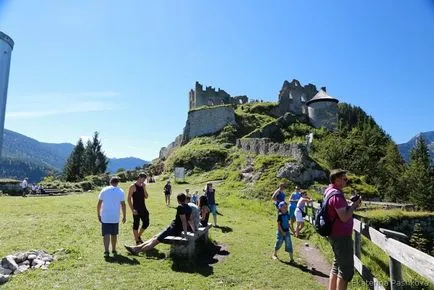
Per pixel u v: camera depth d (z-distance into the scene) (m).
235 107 89.31
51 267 8.59
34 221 15.13
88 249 10.46
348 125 99.06
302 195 17.22
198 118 72.06
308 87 93.50
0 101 12.48
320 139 72.56
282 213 11.11
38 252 9.33
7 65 12.75
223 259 10.77
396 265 5.99
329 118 84.31
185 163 53.22
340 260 6.25
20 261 8.77
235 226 17.83
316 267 10.55
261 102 91.56
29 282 7.53
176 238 9.91
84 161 87.62
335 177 6.59
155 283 7.84
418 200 61.25
